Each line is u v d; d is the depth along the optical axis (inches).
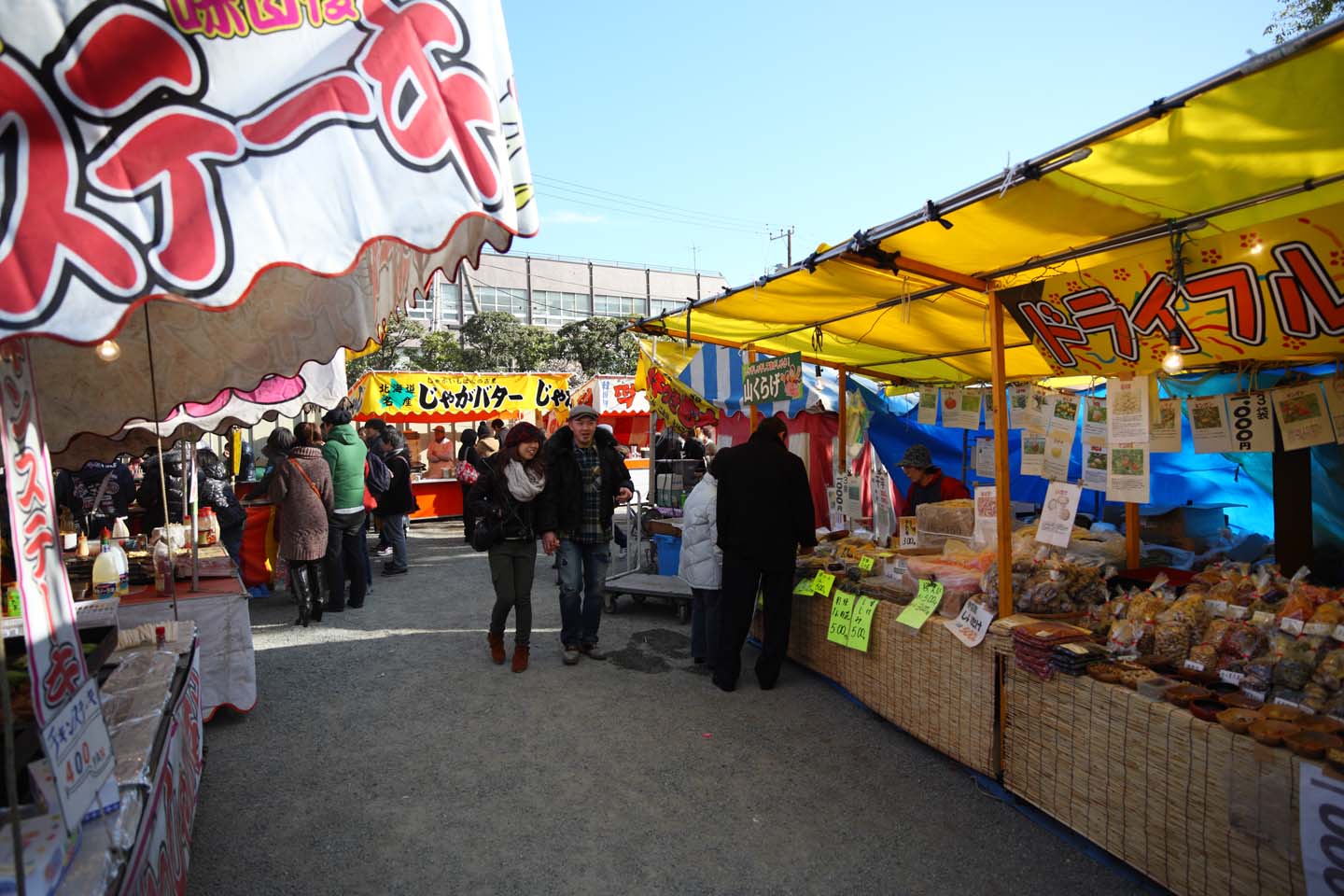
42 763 65.0
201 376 143.2
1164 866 105.0
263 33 62.9
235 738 164.9
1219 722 99.3
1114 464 128.3
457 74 72.2
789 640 213.6
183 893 94.2
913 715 160.4
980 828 127.5
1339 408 136.6
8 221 50.6
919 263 136.9
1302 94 78.1
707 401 346.9
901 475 326.6
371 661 218.8
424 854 120.8
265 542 309.4
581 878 114.3
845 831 127.0
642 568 339.3
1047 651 124.8
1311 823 86.7
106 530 211.8
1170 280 114.7
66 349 136.2
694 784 143.4
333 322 135.5
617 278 2338.8
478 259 93.0
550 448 210.1
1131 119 84.4
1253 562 190.7
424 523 573.0
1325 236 97.0
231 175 58.8
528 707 182.2
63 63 54.1
